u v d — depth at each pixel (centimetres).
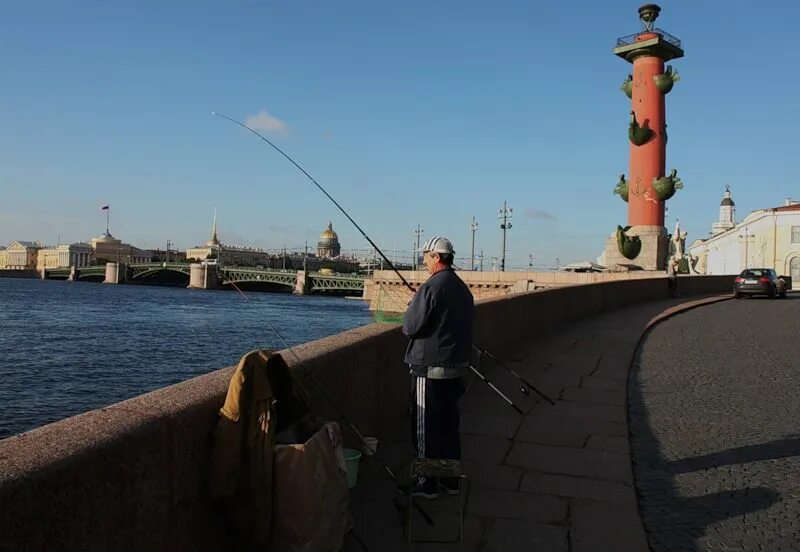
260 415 313
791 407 772
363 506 440
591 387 868
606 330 1503
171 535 280
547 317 1477
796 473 534
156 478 270
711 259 10694
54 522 215
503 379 909
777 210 7650
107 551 240
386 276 4919
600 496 476
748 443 622
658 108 4641
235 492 309
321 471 320
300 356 454
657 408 766
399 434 594
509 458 559
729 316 2033
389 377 616
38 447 229
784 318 1962
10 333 4566
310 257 18288
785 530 423
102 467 238
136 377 3019
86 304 7888
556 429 654
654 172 4619
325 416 463
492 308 1038
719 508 461
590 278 4272
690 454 587
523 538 404
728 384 912
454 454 465
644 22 4716
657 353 1214
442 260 472
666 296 2923
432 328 461
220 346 4078
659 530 424
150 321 5625
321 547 315
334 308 8562
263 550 309
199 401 309
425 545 389
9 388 2670
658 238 4550
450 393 464
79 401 2509
